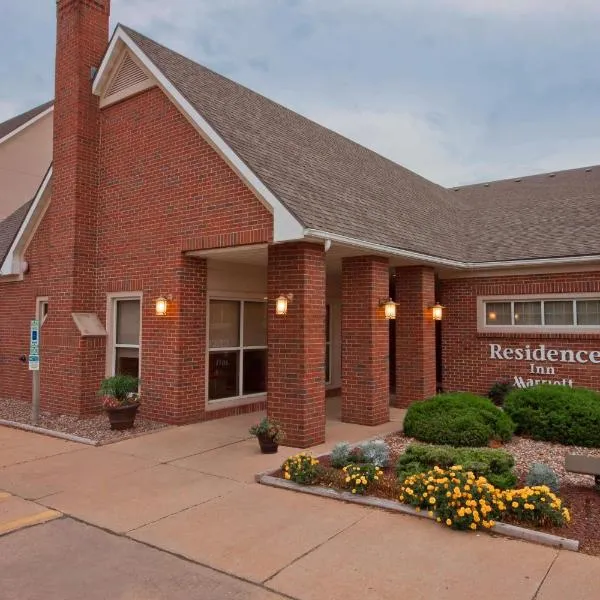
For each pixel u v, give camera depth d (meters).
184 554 4.62
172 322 9.88
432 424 8.54
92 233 11.27
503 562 4.41
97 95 11.38
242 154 8.77
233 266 11.20
